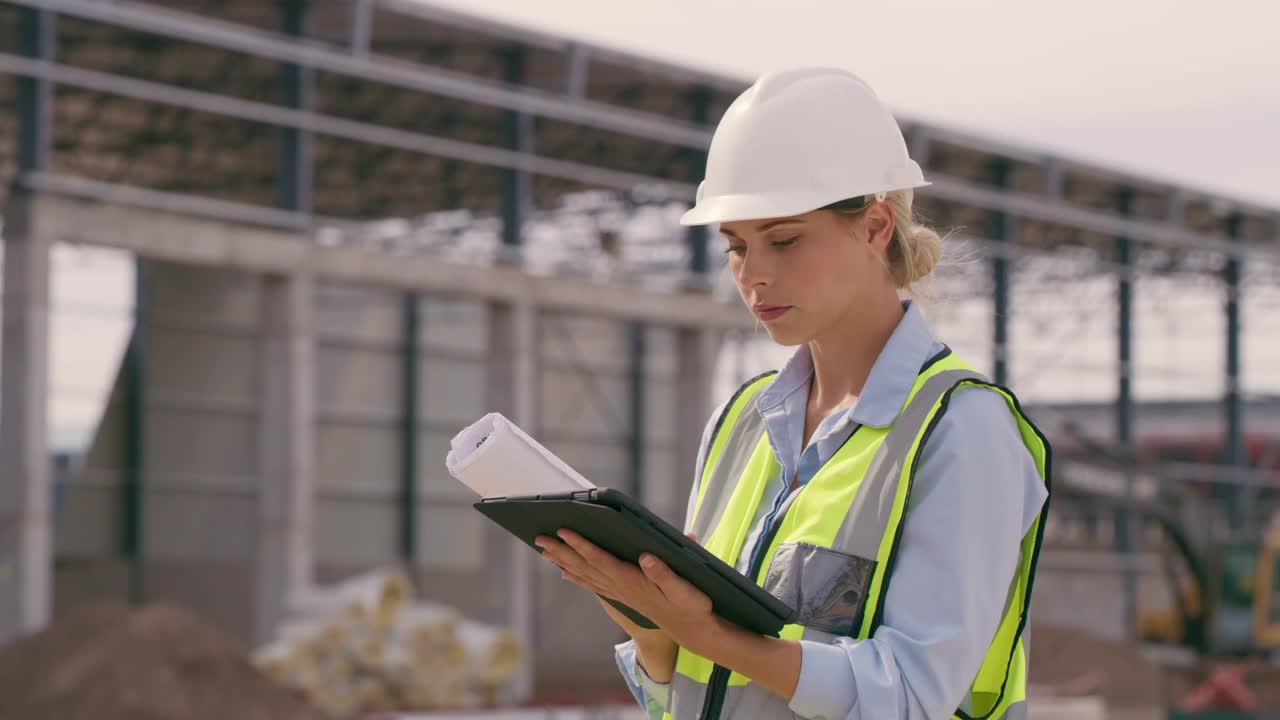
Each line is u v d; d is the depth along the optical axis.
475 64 32.53
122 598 28.81
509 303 30.14
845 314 2.41
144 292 29.12
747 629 2.15
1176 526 34.88
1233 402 49.62
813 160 2.33
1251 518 49.69
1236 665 33.66
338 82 33.34
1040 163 40.91
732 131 2.40
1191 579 35.34
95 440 28.66
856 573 2.24
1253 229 49.94
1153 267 49.88
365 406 32.84
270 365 27.02
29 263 23.59
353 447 32.62
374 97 34.47
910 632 2.19
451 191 41.00
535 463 2.13
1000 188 41.22
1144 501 34.56
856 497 2.28
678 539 2.02
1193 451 52.69
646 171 38.66
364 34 28.28
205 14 29.31
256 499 30.45
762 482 2.50
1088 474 34.19
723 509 2.62
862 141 2.37
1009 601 2.36
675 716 2.39
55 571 28.09
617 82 34.12
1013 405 2.33
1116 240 46.44
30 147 23.95
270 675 22.73
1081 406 52.78
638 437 36.16
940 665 2.17
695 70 33.12
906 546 2.24
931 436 2.27
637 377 36.28
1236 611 35.06
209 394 29.94
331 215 42.66
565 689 32.00
